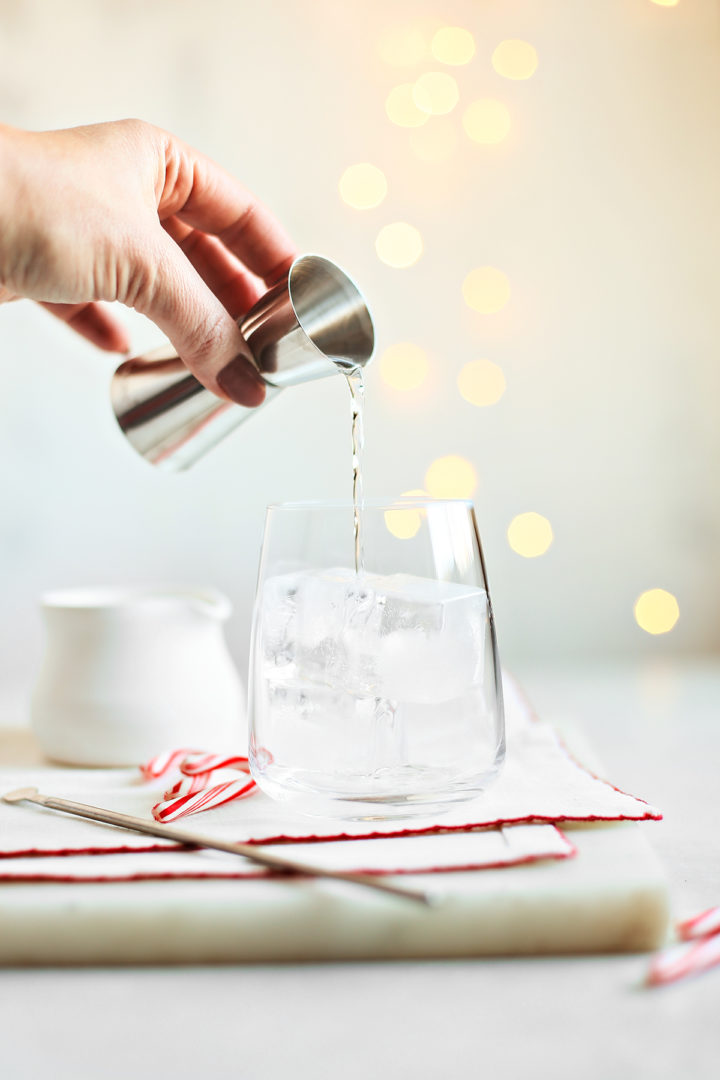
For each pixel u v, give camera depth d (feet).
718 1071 1.20
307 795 1.55
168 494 3.71
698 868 1.62
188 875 1.45
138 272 1.71
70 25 3.54
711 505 3.69
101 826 1.62
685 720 2.51
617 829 1.58
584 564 3.72
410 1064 1.22
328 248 3.62
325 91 3.58
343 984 1.35
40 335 3.65
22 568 3.73
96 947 1.39
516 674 3.39
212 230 2.06
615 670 3.42
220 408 1.92
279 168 3.59
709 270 3.62
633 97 3.58
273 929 1.39
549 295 3.64
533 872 1.43
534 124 3.59
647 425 3.68
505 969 1.37
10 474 3.69
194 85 3.57
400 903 1.38
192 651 2.02
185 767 1.80
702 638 3.73
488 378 3.66
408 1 3.55
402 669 1.52
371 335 1.85
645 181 3.60
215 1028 1.27
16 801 1.74
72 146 1.70
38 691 2.02
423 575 1.54
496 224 3.62
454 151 3.60
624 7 3.55
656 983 1.33
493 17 3.56
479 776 1.56
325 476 3.69
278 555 1.57
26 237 1.66
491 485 3.69
